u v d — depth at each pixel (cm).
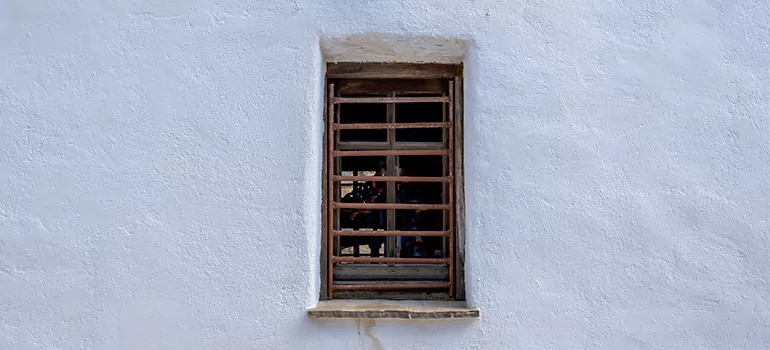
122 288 272
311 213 276
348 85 306
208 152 275
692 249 274
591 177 274
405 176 304
